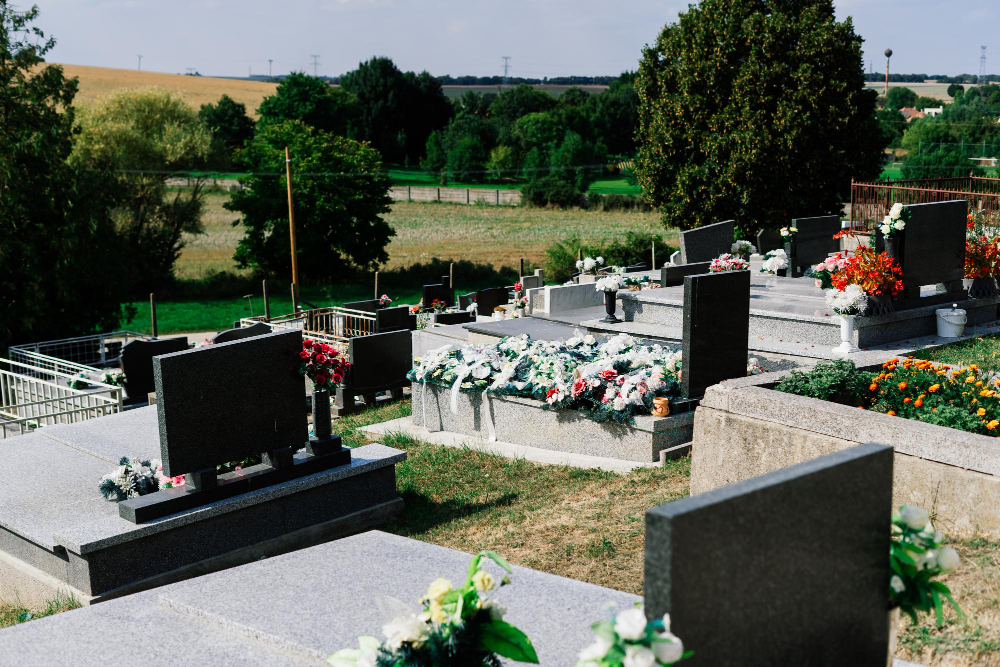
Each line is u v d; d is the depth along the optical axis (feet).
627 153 349.41
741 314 34.76
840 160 96.17
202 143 169.58
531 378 37.01
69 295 91.40
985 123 233.35
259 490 27.37
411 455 37.65
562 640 15.62
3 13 91.50
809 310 44.98
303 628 16.75
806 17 97.09
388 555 20.59
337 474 28.99
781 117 94.58
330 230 158.20
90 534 24.41
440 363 40.96
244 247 158.81
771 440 24.25
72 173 92.17
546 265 131.54
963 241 44.32
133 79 363.76
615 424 33.86
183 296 150.92
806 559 10.79
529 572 19.03
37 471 30.78
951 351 39.96
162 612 18.52
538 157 291.79
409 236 197.47
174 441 25.43
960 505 20.11
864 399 26.03
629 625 9.06
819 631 11.07
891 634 13.02
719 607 9.90
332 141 161.58
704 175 100.68
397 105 361.10
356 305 76.74
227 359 26.35
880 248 42.45
